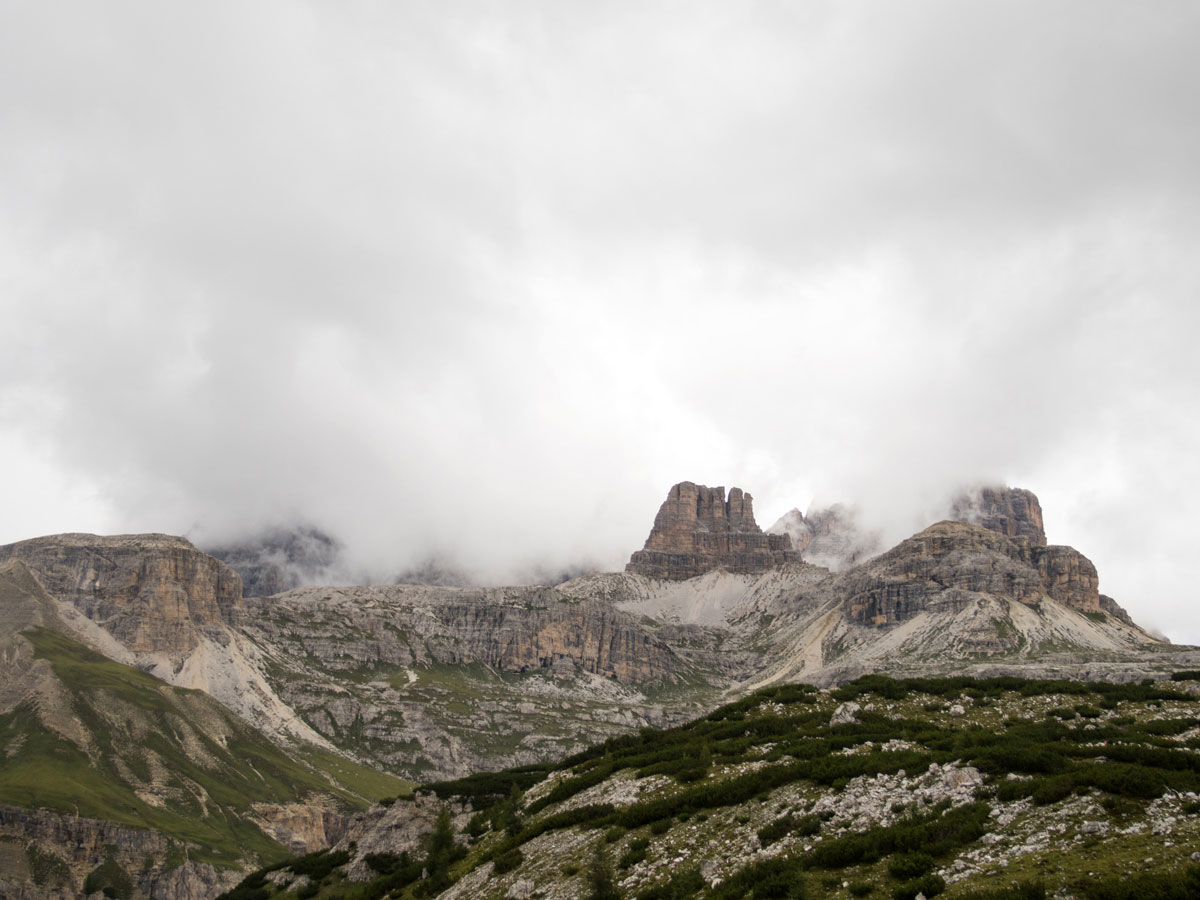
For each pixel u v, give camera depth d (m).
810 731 100.56
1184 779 54.88
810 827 64.50
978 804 59.53
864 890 52.62
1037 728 91.31
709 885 61.84
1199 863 42.38
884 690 115.50
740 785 78.06
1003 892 45.75
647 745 113.44
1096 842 49.53
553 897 70.56
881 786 68.75
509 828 97.00
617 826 79.69
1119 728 88.00
